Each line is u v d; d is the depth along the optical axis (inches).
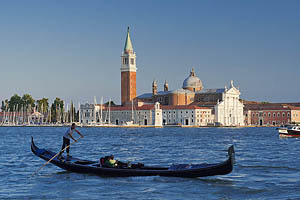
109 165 1647.4
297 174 1710.1
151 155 2573.8
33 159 2257.6
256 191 1387.8
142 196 1334.9
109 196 1339.8
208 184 1494.8
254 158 2314.2
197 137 5132.9
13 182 1556.3
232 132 6943.9
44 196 1341.0
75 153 2731.3
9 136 5477.4
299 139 4507.9
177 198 1311.5
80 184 1509.6
